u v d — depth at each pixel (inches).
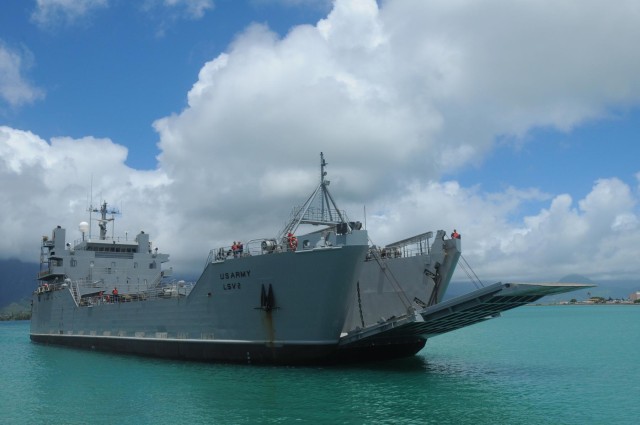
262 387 928.3
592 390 914.7
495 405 797.2
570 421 711.7
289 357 1099.9
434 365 1225.4
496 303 991.0
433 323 1063.0
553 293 1005.8
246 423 711.7
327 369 1090.1
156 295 1470.2
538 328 3208.7
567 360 1369.3
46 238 2160.4
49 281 2175.2
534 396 861.2
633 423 701.9
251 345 1147.3
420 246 1238.9
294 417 735.1
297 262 1063.6
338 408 778.2
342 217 1267.2
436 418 722.8
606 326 3282.5
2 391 993.5
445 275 1178.0
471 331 2979.8
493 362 1317.7
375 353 1191.6
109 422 742.5
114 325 1577.3
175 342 1312.7
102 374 1165.1
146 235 2097.7
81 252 1950.1
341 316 1066.1
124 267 1999.3
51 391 981.2
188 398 866.8
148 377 1087.0
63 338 1893.5
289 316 1086.4
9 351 1813.5
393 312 1238.9
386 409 771.4
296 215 1290.6
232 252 1208.2
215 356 1210.6
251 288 1136.8
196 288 1269.7
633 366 1243.8
